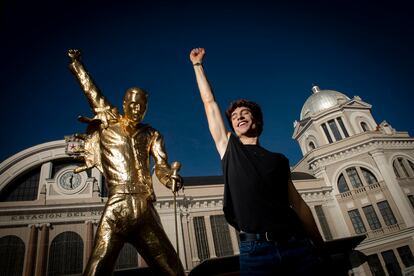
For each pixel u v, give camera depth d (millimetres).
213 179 32312
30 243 19781
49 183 22500
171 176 4008
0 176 22266
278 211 2041
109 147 4176
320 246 2172
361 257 26438
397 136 32531
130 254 21016
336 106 37781
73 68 4902
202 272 6648
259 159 2240
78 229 21375
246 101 2766
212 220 25500
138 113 4441
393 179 29078
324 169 32438
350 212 29875
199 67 3000
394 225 27406
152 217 3867
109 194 3934
